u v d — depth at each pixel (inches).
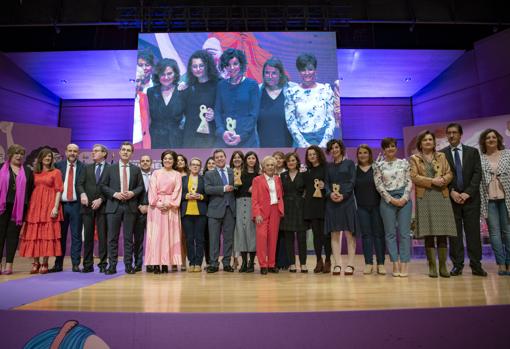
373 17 295.9
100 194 143.4
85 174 146.3
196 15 297.1
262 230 137.3
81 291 95.4
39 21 293.4
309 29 303.6
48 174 146.6
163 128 278.7
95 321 67.2
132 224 140.9
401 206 125.1
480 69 304.2
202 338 65.5
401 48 318.0
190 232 146.1
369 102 373.4
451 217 120.6
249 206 145.8
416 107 370.0
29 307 73.7
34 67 328.2
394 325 66.6
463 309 68.8
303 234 140.3
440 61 327.9
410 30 302.0
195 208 145.2
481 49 299.4
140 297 85.6
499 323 69.6
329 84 282.8
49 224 142.7
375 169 130.0
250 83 282.8
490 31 318.3
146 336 66.3
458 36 321.4
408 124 373.1
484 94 302.7
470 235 125.4
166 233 140.6
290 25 302.7
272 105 280.5
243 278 122.7
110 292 93.7
